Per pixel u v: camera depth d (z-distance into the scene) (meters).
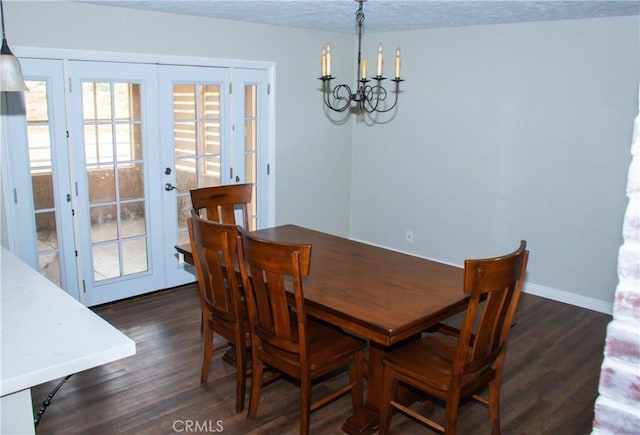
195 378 3.26
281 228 3.97
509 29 4.59
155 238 4.61
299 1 3.62
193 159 4.74
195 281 4.94
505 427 2.81
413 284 2.78
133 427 2.77
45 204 3.99
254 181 5.23
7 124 3.71
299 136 5.47
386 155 5.68
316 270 2.98
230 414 2.90
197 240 2.84
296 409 2.97
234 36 4.77
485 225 5.01
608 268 4.31
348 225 6.16
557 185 4.50
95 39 4.00
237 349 2.85
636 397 0.79
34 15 3.72
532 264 4.75
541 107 4.49
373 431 2.76
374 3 3.65
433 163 5.30
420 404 3.02
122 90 4.23
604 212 4.27
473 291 2.17
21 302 1.90
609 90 4.12
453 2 3.55
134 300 4.49
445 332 3.00
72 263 4.17
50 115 3.90
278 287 2.45
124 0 3.69
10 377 1.38
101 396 3.04
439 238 5.38
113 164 4.27
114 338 1.62
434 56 5.12
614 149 4.15
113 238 4.38
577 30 4.21
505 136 4.74
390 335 2.22
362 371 2.87
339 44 5.59
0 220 3.78
